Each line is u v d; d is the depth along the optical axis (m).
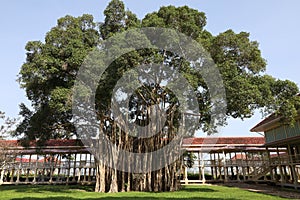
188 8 18.34
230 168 33.91
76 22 18.44
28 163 30.17
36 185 27.98
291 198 14.20
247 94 14.18
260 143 30.48
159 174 19.44
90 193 17.70
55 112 19.08
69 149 30.06
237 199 13.55
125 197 14.86
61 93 14.96
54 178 31.97
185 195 15.83
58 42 16.64
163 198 14.20
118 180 19.95
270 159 26.41
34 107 20.41
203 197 14.57
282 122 16.89
